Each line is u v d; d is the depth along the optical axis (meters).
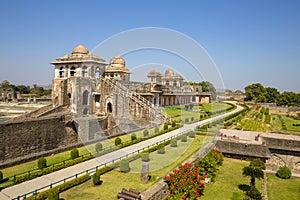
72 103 37.72
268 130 40.28
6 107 67.75
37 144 27.50
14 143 25.08
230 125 42.69
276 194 19.67
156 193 15.49
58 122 30.16
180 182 16.56
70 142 31.62
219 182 20.95
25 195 15.38
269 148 27.25
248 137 32.06
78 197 16.39
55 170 21.62
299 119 58.34
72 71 43.75
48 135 28.81
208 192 18.88
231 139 30.56
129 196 14.57
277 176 23.95
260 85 113.88
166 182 17.19
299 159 26.16
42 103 79.06
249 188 19.78
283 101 97.69
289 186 21.44
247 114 61.94
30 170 20.12
